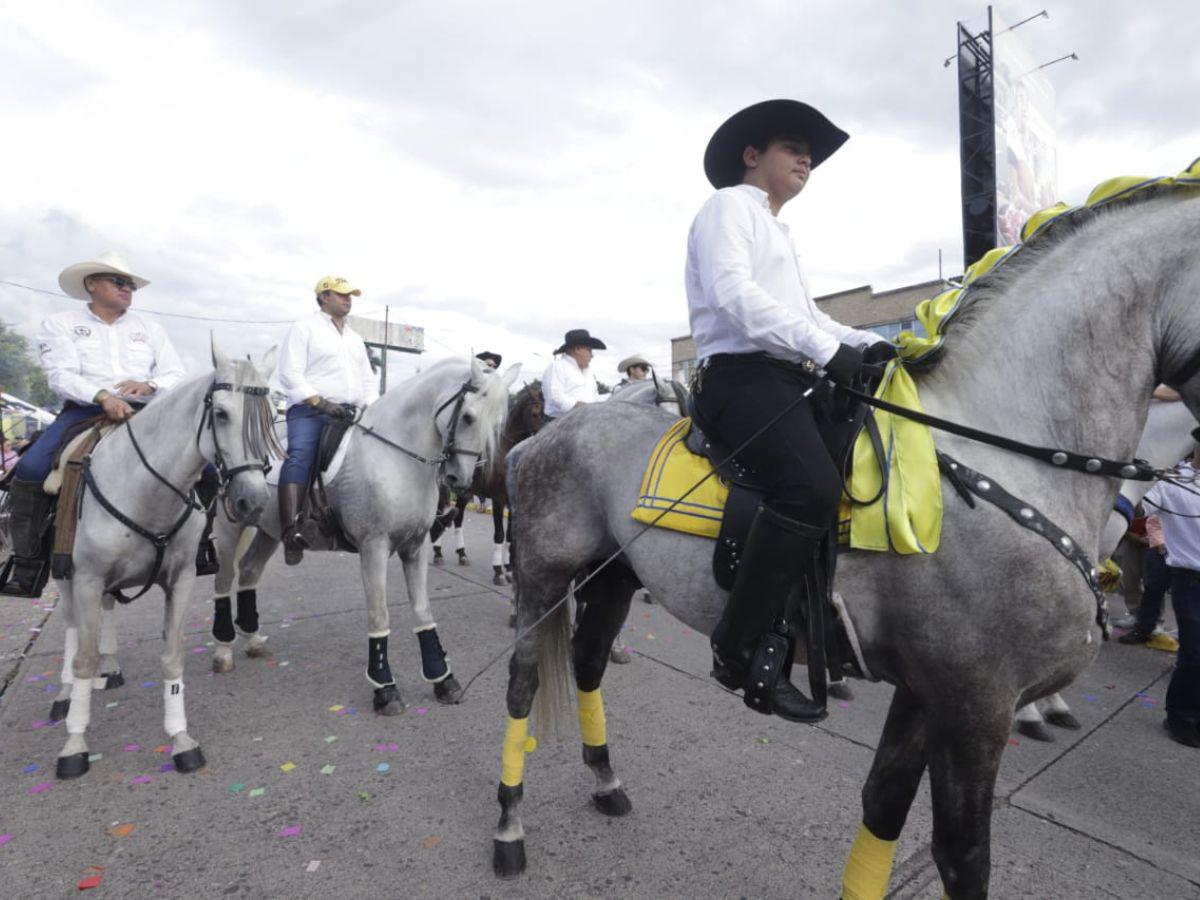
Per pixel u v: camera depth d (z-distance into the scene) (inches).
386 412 150.8
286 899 83.9
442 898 84.3
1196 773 117.2
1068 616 59.2
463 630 196.2
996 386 66.0
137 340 142.1
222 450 113.7
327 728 131.4
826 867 90.4
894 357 70.6
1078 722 136.1
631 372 268.5
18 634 187.6
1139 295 62.1
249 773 114.1
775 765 117.6
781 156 78.0
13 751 120.7
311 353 156.8
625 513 82.4
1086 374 62.8
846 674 72.2
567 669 97.0
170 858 91.6
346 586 245.3
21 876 87.8
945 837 62.7
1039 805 106.7
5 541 133.0
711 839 96.3
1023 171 420.8
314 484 144.9
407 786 110.5
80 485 116.9
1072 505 62.5
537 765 116.9
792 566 64.9
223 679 155.9
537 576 93.8
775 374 71.1
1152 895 85.9
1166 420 125.1
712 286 69.7
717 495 73.9
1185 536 126.2
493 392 149.3
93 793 107.3
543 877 88.3
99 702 141.8
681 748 123.6
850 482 64.9
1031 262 67.9
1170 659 173.9
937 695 62.9
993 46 387.9
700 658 172.6
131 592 226.7
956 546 61.3
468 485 148.8
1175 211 62.2
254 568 168.4
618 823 100.0
